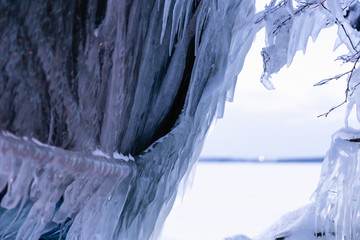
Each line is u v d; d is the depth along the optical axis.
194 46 4.19
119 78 3.12
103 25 2.87
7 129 2.21
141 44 3.48
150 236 3.91
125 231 3.59
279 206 14.25
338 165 4.97
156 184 3.79
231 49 4.62
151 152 3.67
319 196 5.19
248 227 11.09
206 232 10.37
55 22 2.41
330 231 5.66
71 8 2.53
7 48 2.14
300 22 4.66
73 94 2.66
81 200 2.85
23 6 2.19
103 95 3.01
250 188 19.09
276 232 6.07
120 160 3.30
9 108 2.20
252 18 4.55
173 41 4.02
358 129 5.34
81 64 2.70
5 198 2.24
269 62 4.74
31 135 2.35
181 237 9.58
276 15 4.62
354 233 4.97
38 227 2.66
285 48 4.70
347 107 5.22
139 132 3.82
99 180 2.98
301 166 29.20
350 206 4.88
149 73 3.69
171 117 4.14
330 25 4.90
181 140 3.95
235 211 13.56
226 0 4.27
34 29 2.27
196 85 4.14
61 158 2.51
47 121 2.47
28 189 2.45
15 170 2.21
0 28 2.09
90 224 3.05
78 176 2.75
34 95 2.34
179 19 3.92
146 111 3.85
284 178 22.33
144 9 3.39
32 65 2.29
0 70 2.13
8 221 2.59
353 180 4.90
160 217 4.20
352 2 4.41
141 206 3.69
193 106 4.14
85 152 2.84
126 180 3.37
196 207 14.47
